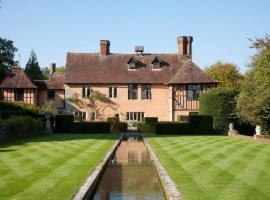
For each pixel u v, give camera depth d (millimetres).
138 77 50969
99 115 50406
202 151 20234
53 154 18547
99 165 15211
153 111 50656
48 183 11422
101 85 50750
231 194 10227
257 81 28234
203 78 47594
